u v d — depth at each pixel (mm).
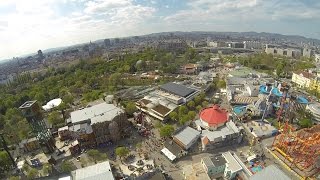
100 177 140250
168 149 179500
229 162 154500
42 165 177625
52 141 193250
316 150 154375
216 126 196625
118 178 153125
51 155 184875
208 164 154000
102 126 192625
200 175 152125
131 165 166000
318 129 178000
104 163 155625
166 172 159250
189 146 180500
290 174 155625
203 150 179750
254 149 181500
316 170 156750
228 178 150125
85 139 191875
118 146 192625
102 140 195250
